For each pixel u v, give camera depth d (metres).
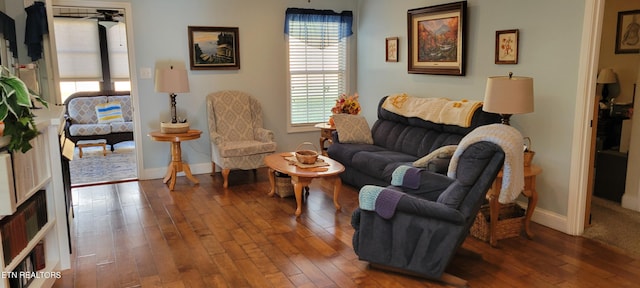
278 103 6.12
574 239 3.57
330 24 6.29
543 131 3.82
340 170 4.15
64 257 2.85
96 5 4.99
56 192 2.77
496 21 4.18
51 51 4.54
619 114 5.43
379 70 6.02
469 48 4.51
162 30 5.35
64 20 7.91
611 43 5.75
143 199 4.69
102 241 3.57
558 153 3.72
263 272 3.03
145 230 3.80
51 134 2.71
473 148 2.67
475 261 3.18
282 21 5.95
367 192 2.96
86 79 8.22
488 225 3.47
